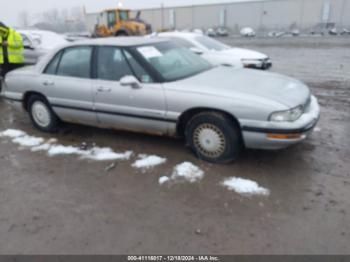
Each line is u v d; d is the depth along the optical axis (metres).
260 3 42.47
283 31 36.50
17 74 4.79
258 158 3.72
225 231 2.53
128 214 2.78
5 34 7.00
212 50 7.70
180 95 3.49
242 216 2.70
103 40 4.23
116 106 3.92
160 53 4.06
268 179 3.26
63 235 2.54
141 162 3.72
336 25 37.53
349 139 4.18
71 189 3.21
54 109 4.52
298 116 3.24
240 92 3.34
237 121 3.31
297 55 14.31
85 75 4.14
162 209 2.83
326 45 18.75
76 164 3.76
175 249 2.36
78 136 4.65
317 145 4.03
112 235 2.52
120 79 3.81
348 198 2.90
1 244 2.46
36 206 2.94
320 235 2.45
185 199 2.97
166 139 4.40
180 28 48.72
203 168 3.53
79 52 4.21
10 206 2.96
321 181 3.20
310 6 39.56
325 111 5.42
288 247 2.34
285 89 3.54
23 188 3.26
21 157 3.99
